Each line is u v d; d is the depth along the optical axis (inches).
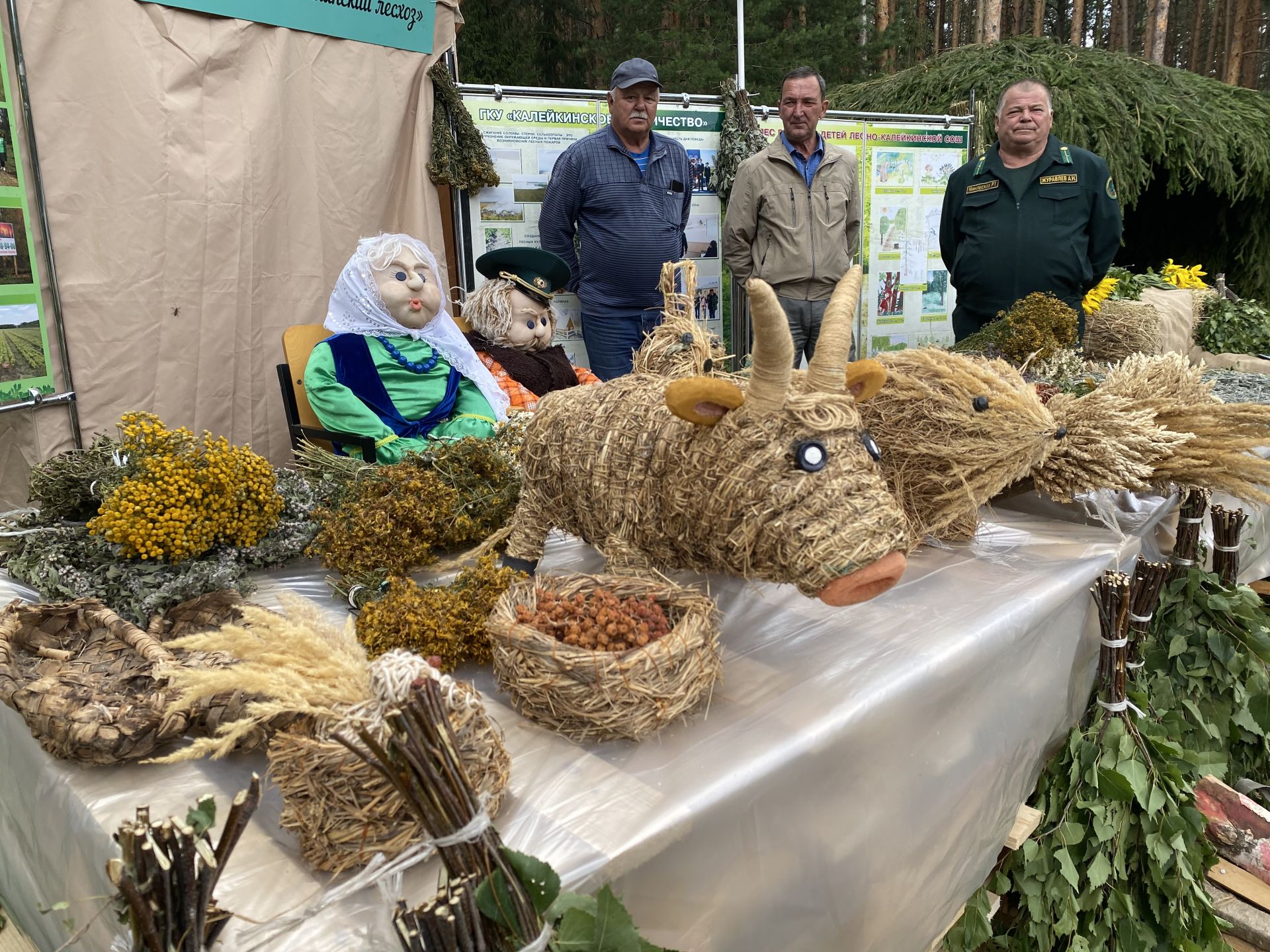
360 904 40.3
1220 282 249.0
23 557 72.0
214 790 48.8
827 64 393.4
